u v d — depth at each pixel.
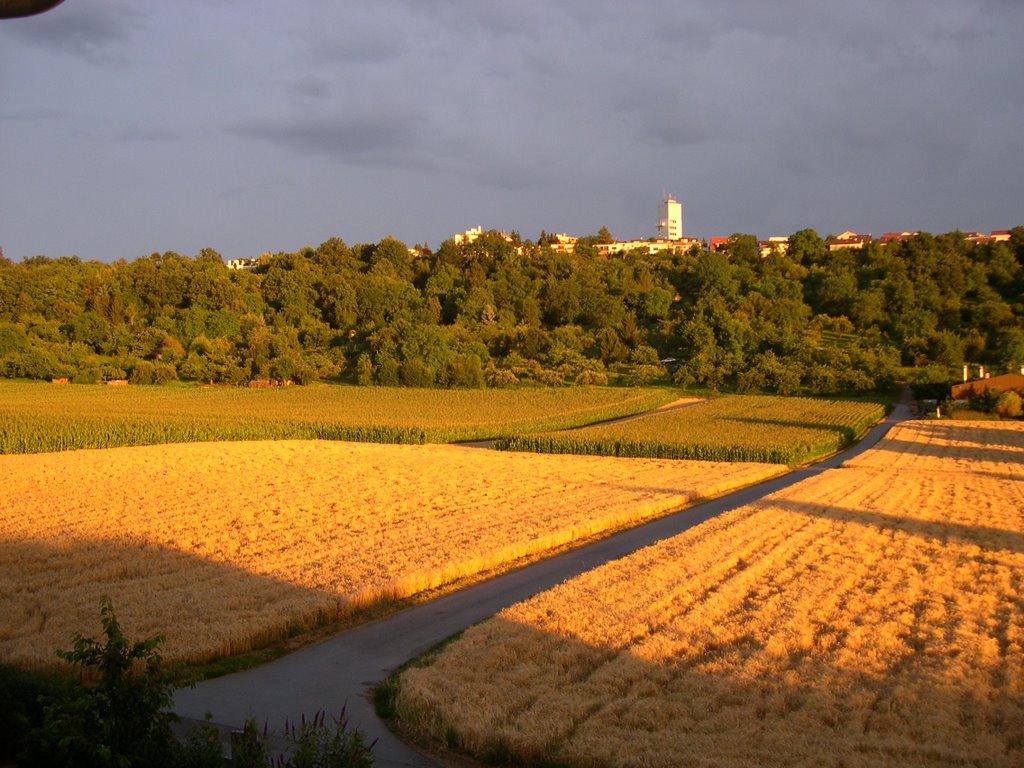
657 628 19.47
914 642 18.59
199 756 11.05
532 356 132.50
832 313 166.75
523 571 26.89
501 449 68.81
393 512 35.62
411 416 87.31
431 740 14.18
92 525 32.00
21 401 92.19
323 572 24.73
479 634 18.72
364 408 94.44
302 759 11.12
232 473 47.91
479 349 129.88
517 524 32.78
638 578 23.73
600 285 172.25
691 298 175.75
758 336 134.00
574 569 27.11
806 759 12.60
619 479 48.28
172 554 27.12
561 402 100.56
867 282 174.88
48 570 25.09
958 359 123.25
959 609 21.11
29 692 12.64
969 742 13.35
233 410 89.88
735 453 61.84
